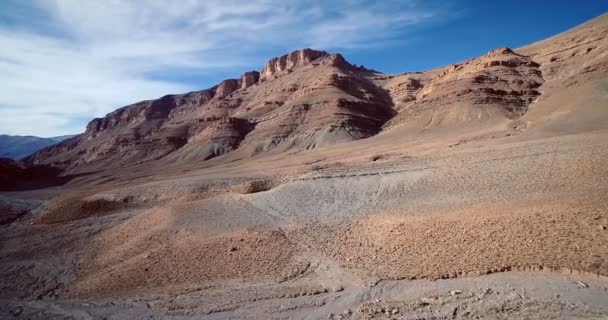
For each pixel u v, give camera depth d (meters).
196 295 20.61
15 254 35.91
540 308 13.94
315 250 25.06
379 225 26.75
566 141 37.59
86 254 33.12
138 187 57.22
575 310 13.40
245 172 74.00
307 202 36.31
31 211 58.19
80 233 40.56
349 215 31.03
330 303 17.61
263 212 35.00
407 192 33.59
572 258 16.50
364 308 16.42
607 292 14.14
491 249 19.20
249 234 28.88
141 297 21.36
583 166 27.64
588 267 15.56
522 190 26.58
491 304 14.88
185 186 54.62
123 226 39.16
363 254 23.08
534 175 28.94
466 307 15.05
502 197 26.16
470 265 18.33
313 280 20.69
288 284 20.55
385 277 19.47
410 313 15.40
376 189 36.25
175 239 30.69
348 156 79.75
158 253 27.80
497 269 17.44
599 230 17.86
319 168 57.53
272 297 19.05
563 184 25.53
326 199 36.31
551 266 16.42
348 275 20.62
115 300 21.48
